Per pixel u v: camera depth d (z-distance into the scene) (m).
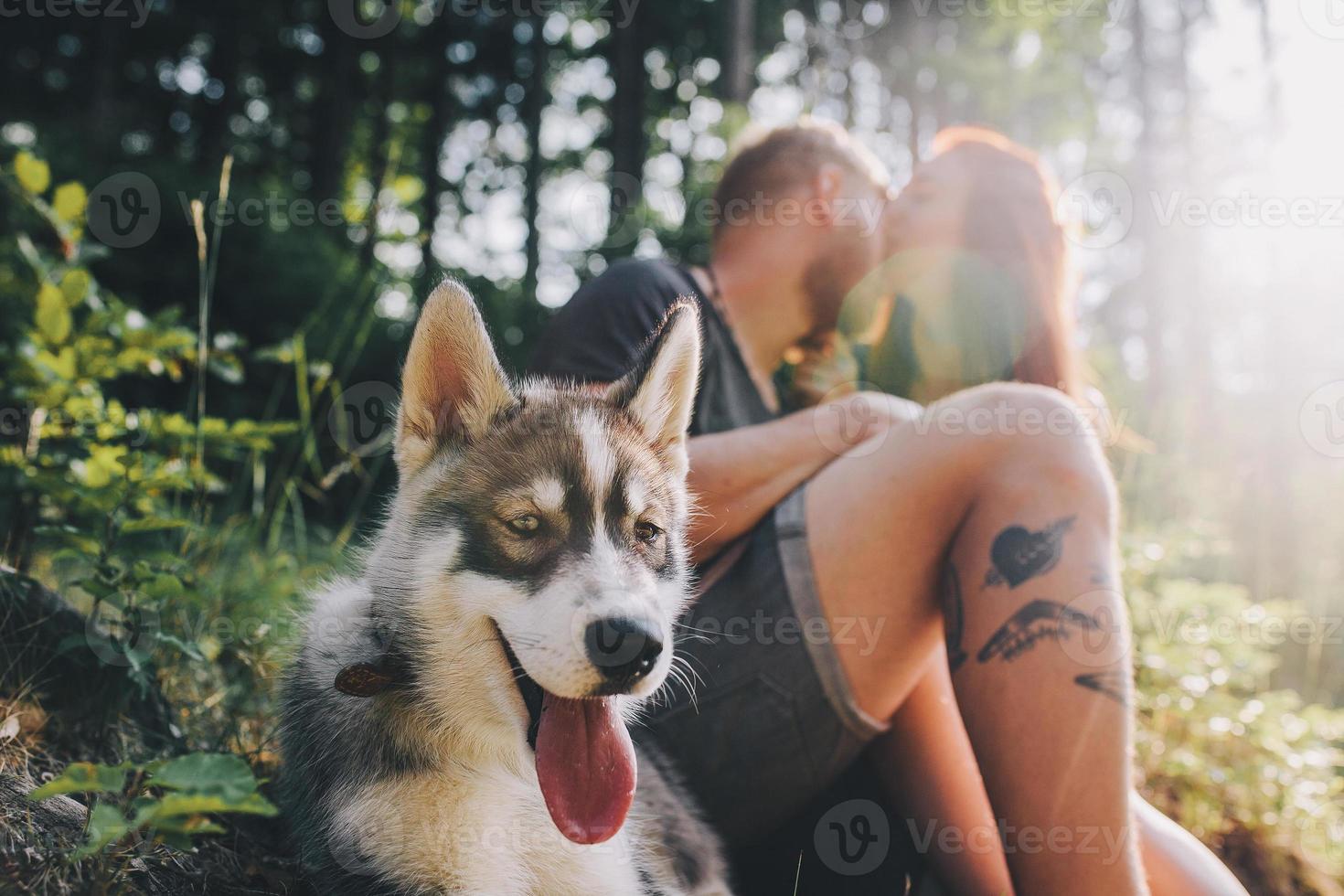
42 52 16.61
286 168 18.06
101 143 10.98
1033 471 2.39
